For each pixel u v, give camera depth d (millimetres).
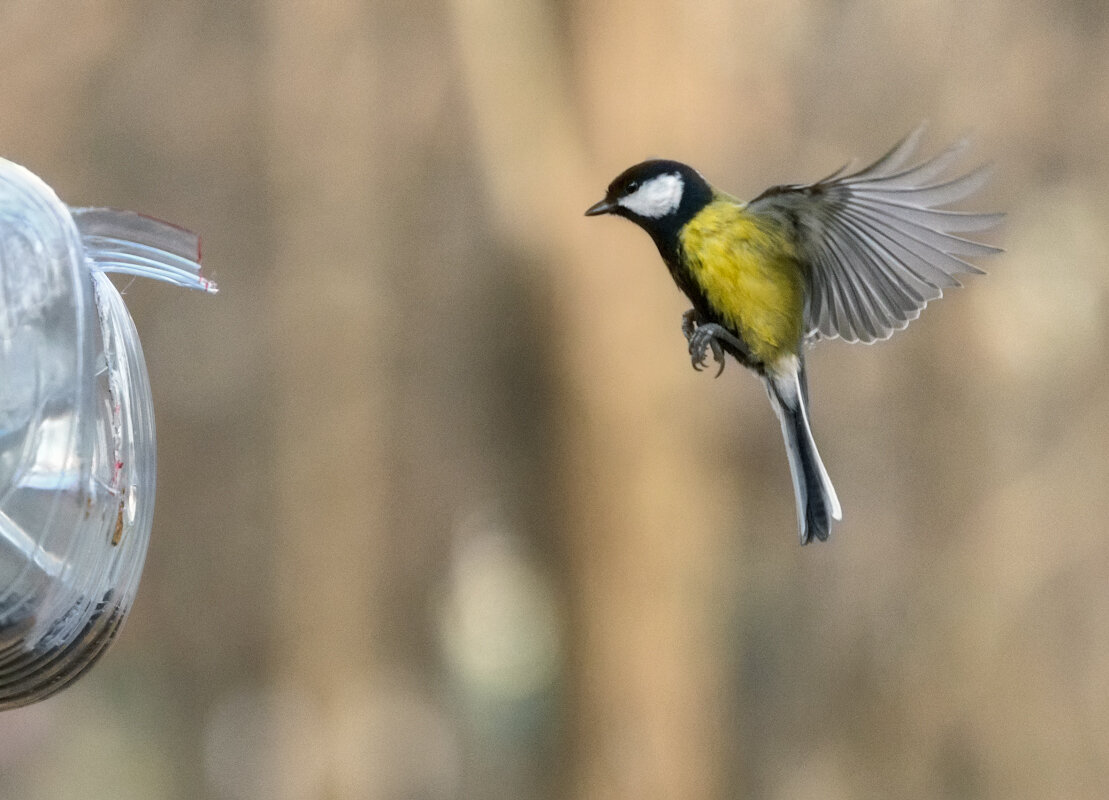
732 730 13664
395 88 13922
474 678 14633
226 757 16031
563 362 12367
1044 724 13688
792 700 14281
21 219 4719
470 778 14656
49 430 4684
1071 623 13820
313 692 14055
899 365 14547
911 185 5359
